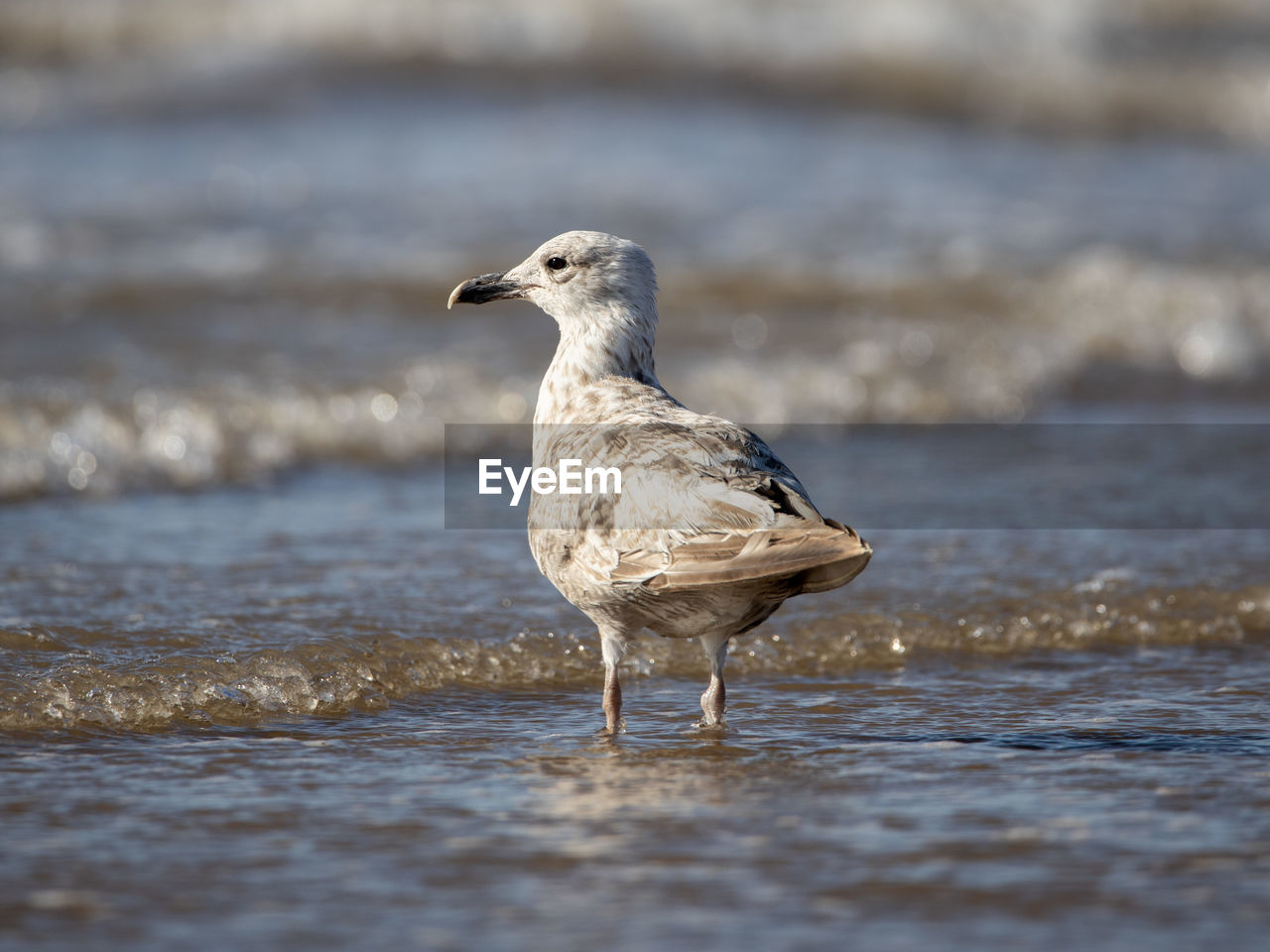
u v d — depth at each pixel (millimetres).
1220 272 22750
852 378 18359
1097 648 10445
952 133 32344
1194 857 6645
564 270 8891
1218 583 11367
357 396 16531
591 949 5707
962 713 9039
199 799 7328
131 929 5867
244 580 10992
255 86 31297
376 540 12375
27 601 10219
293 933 5840
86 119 29359
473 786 7590
